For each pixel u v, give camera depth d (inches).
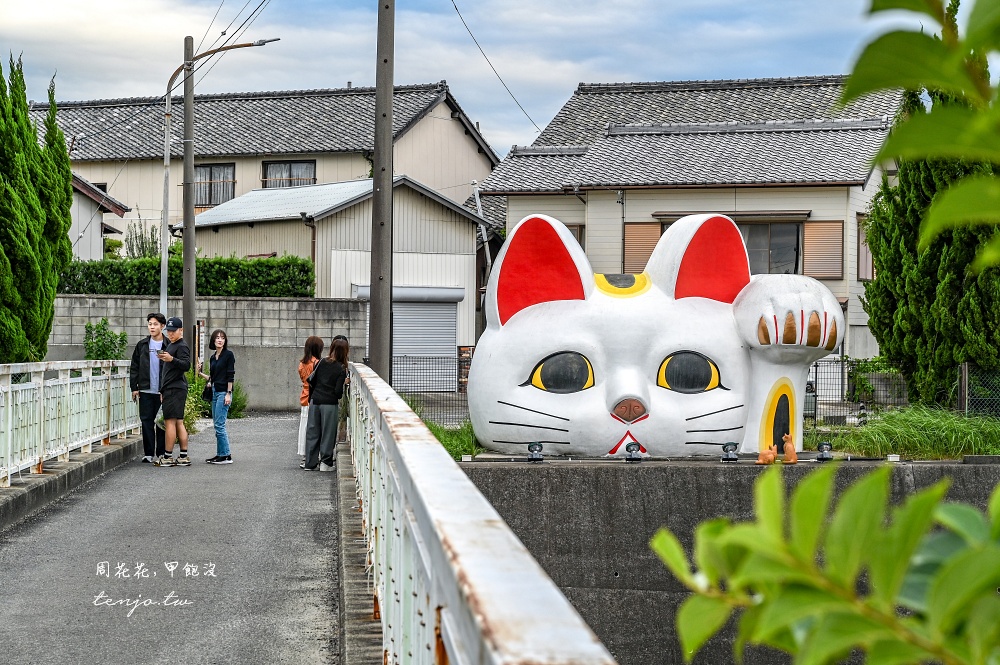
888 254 580.4
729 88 1279.5
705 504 425.7
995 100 28.6
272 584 290.7
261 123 1443.2
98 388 522.9
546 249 447.8
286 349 928.3
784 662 400.8
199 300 927.7
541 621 49.9
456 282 1176.2
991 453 489.7
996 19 27.3
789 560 34.1
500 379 448.5
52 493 419.5
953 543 36.0
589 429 438.9
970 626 31.4
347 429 575.5
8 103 527.5
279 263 1010.7
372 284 558.6
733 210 1018.7
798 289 442.9
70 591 281.1
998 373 538.9
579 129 1242.0
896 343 581.6
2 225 512.4
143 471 512.4
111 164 1439.5
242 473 511.2
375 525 227.6
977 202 30.8
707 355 443.8
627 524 425.7
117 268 995.3
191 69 808.9
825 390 714.8
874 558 32.8
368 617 221.0
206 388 557.0
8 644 235.3
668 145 1094.4
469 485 102.8
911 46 29.1
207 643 236.7
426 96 1450.5
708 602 38.7
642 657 418.3
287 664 222.1
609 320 444.1
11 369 385.4
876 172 1048.8
